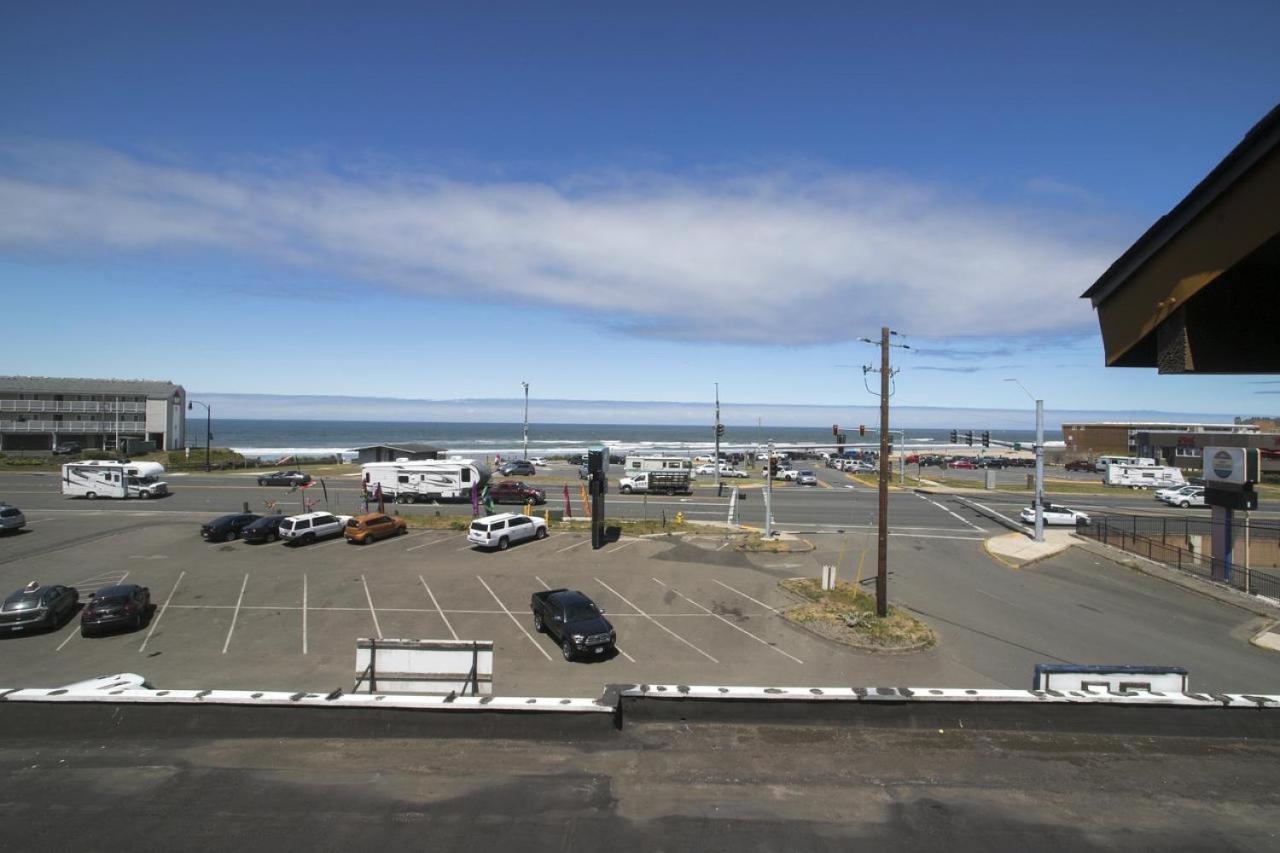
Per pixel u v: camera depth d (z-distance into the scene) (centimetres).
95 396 9200
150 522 4119
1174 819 541
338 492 5747
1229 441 9375
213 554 3269
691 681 1866
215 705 678
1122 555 3556
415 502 5206
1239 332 635
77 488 5144
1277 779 605
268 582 2792
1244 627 2441
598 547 3481
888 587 2923
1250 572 3042
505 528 3459
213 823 523
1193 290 570
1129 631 2372
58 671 1897
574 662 2014
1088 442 12306
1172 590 2950
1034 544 3838
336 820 527
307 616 2394
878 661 2042
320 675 1878
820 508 5309
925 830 521
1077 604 2712
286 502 5097
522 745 653
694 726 691
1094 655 2116
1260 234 500
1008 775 607
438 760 622
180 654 2044
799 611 2480
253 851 489
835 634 2244
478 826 520
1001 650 2155
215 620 2350
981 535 4206
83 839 503
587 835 509
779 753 641
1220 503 3116
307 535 3516
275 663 1973
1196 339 628
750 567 3162
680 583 2856
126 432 9331
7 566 3027
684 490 6125
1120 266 660
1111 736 684
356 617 2389
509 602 2566
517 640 2191
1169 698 695
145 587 2536
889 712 700
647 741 661
